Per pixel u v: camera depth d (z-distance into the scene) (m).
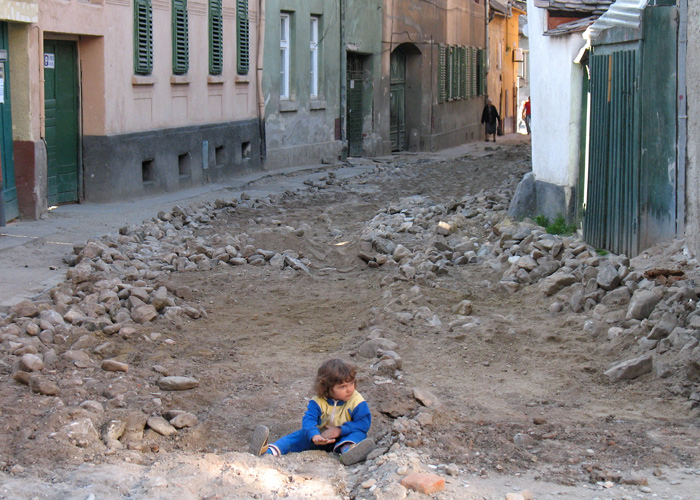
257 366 6.87
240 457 4.86
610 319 7.62
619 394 6.32
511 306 8.59
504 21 45.47
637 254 9.30
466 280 9.64
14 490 4.29
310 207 15.66
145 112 15.90
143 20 15.55
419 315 8.04
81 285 8.65
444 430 5.41
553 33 11.43
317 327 8.21
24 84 12.14
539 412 5.91
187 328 7.97
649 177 9.18
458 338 7.51
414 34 29.73
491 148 31.83
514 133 47.72
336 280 10.17
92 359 6.79
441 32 32.59
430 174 21.84
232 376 6.56
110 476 4.51
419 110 31.02
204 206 14.80
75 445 4.93
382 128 28.03
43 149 12.60
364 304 8.90
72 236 11.52
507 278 9.36
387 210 14.48
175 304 8.65
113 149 14.67
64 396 5.78
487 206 13.78
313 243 11.75
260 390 6.25
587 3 11.93
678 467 4.90
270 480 4.55
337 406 5.23
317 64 23.64
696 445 5.23
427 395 5.95
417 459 4.84
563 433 5.45
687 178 8.79
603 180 10.14
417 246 11.30
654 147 9.12
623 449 5.16
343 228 13.42
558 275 8.73
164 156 16.55
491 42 42.59
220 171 19.05
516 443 5.25
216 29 18.52
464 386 6.46
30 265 9.82
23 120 12.23
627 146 9.45
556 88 11.57
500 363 7.05
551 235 10.70
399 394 5.97
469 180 19.98
